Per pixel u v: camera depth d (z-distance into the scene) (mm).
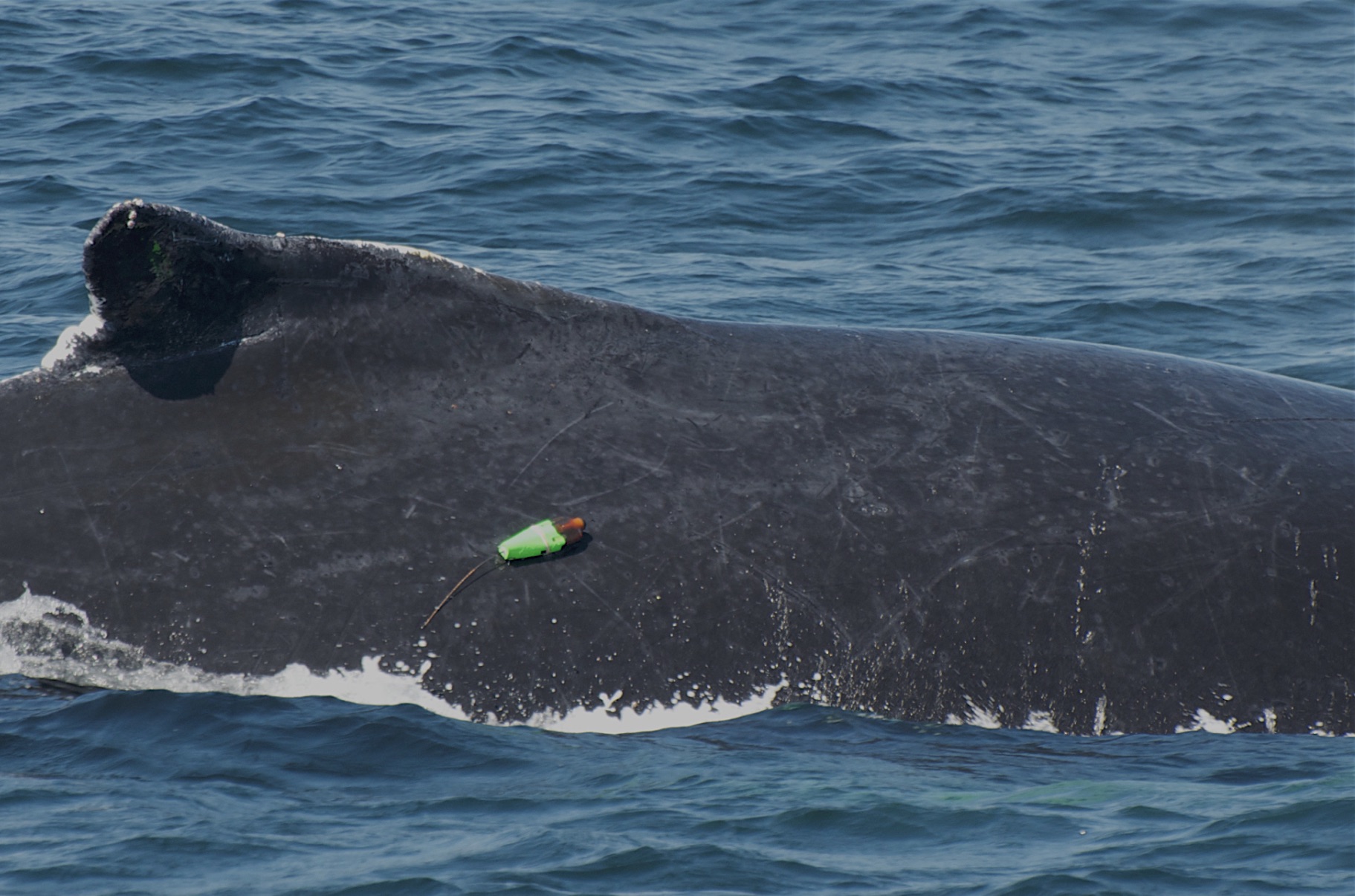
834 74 128125
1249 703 28203
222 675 27688
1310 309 74812
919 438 30125
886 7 155125
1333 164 107750
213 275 28688
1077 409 31219
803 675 28062
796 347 31547
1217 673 28312
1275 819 25609
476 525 28297
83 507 28234
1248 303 75750
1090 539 29031
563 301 30906
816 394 30656
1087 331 71000
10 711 27734
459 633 27750
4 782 26531
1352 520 29922
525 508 28453
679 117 111250
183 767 26844
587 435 29375
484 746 27406
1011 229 91188
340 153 97875
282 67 117125
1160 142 113188
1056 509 29328
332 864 24516
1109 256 86188
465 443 29047
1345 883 23797
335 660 27672
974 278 80062
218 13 132500
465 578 27906
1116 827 25656
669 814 26000
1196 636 28469
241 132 101125
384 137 101812
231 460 28578
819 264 82062
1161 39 148250
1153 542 29125
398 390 29422
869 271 81000
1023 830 25641
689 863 24484
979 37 145625
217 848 24844
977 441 30219
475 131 104125
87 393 29047
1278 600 28812
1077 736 27938
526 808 26141
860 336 32281
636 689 27734
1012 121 118312
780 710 27859
